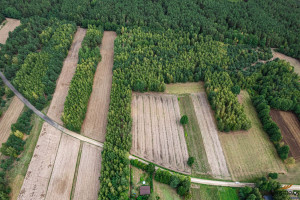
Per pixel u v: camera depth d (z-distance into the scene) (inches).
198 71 4060.0
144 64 4104.3
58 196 2586.1
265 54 4591.5
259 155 3009.4
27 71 3983.8
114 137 2908.5
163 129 3321.9
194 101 3769.7
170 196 2568.9
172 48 4571.9
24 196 2583.7
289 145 3132.4
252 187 2672.2
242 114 3265.3
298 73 4394.7
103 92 3905.0
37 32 4953.3
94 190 2625.5
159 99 3794.3
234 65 4224.9
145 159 2930.6
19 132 3073.3
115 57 4352.9
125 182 2481.5
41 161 2906.0
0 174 2669.8
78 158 2935.5
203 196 2598.4
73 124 3132.4
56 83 4042.8
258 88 3892.7
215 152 3041.3
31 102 3580.2
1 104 3629.4
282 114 3535.9
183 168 2859.3
